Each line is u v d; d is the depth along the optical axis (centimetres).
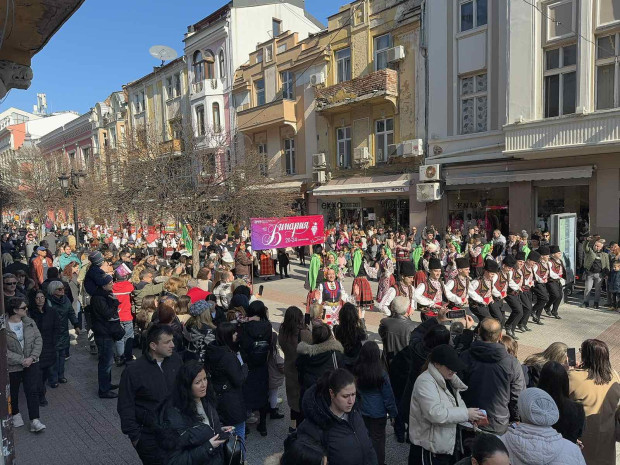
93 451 506
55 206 2964
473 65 1648
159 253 1873
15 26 393
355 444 285
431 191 1758
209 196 1534
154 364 378
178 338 583
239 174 1658
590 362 356
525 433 264
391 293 744
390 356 505
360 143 2136
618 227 1329
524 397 272
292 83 2433
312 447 251
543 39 1401
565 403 317
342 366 421
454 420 333
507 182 1589
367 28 2048
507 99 1477
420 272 784
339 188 2147
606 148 1274
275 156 2547
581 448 345
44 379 639
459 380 364
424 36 1825
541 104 1419
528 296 905
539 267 965
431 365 356
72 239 1856
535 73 1412
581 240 1391
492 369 380
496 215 1666
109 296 657
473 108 1675
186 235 1662
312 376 420
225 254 1452
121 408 362
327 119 2259
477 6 1636
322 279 820
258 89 2664
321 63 2258
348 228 2011
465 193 1750
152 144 1744
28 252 1958
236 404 425
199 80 2955
